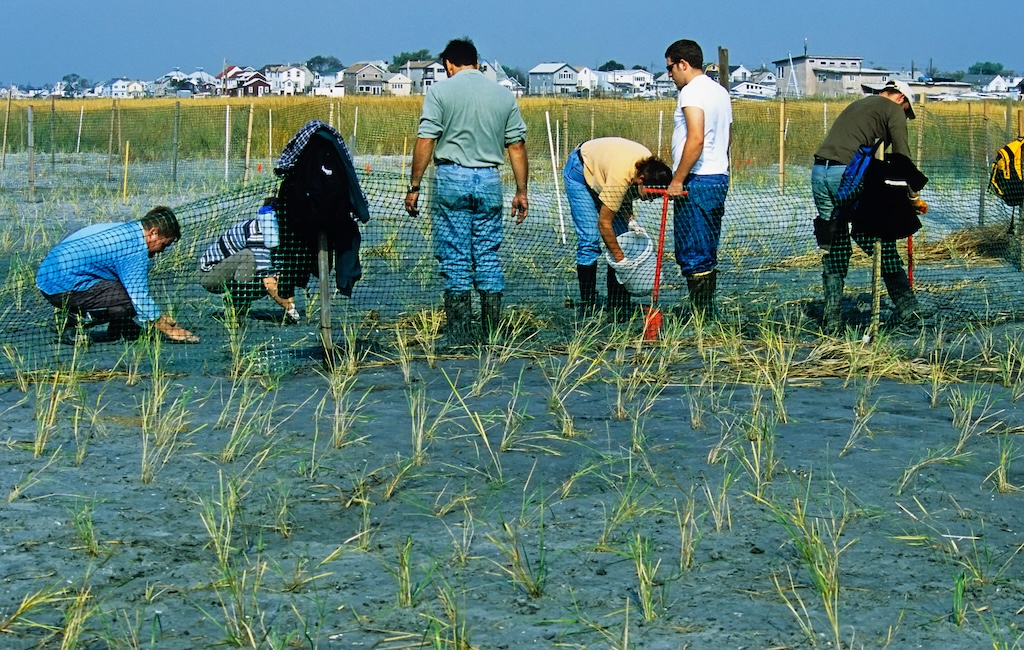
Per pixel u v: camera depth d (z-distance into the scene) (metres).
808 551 3.79
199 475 4.75
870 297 9.05
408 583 3.57
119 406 5.86
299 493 4.55
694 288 7.96
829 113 30.38
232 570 3.78
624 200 8.16
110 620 3.43
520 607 3.50
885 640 3.27
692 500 4.41
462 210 7.41
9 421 5.56
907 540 4.01
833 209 7.79
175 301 8.77
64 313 7.37
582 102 32.91
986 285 9.80
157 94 88.69
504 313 8.12
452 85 7.23
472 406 5.91
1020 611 3.44
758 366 6.59
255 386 6.35
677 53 7.76
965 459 4.95
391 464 4.91
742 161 25.17
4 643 3.27
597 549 3.94
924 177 7.31
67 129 33.53
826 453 5.04
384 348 7.39
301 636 3.32
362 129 30.73
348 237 6.93
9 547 3.98
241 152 28.97
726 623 3.38
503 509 4.36
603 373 6.66
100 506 4.38
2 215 15.49
